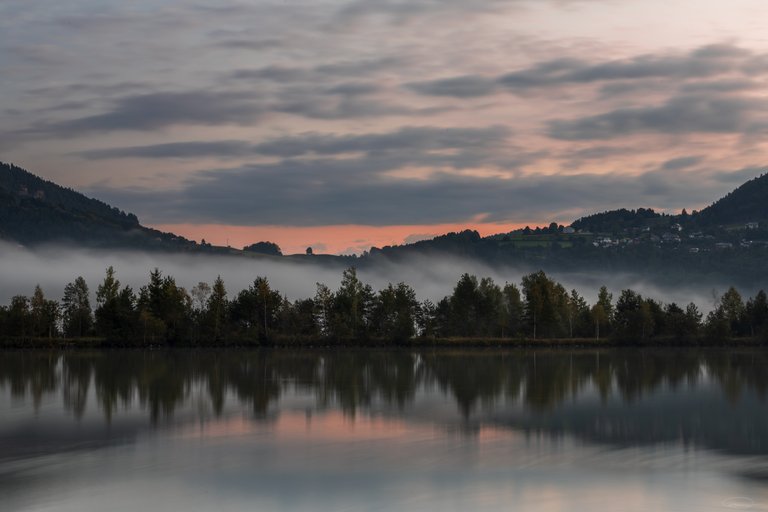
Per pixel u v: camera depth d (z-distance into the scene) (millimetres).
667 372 145000
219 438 76375
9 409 95688
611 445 72938
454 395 109000
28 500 55812
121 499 55969
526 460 66750
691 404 100062
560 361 171875
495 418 88312
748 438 76375
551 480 60469
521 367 155750
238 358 179625
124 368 152500
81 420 87125
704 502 55125
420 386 119938
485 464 65375
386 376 136125
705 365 161250
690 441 74938
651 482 59906
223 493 57406
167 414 91375
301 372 143750
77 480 60625
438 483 59719
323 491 57844
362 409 95375
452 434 78375
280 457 67938
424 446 72438
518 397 107125
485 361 171875
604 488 58375
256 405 99000
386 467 64375
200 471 63281
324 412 92938
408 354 193875
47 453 69938
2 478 61188
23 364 162125
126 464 65562
